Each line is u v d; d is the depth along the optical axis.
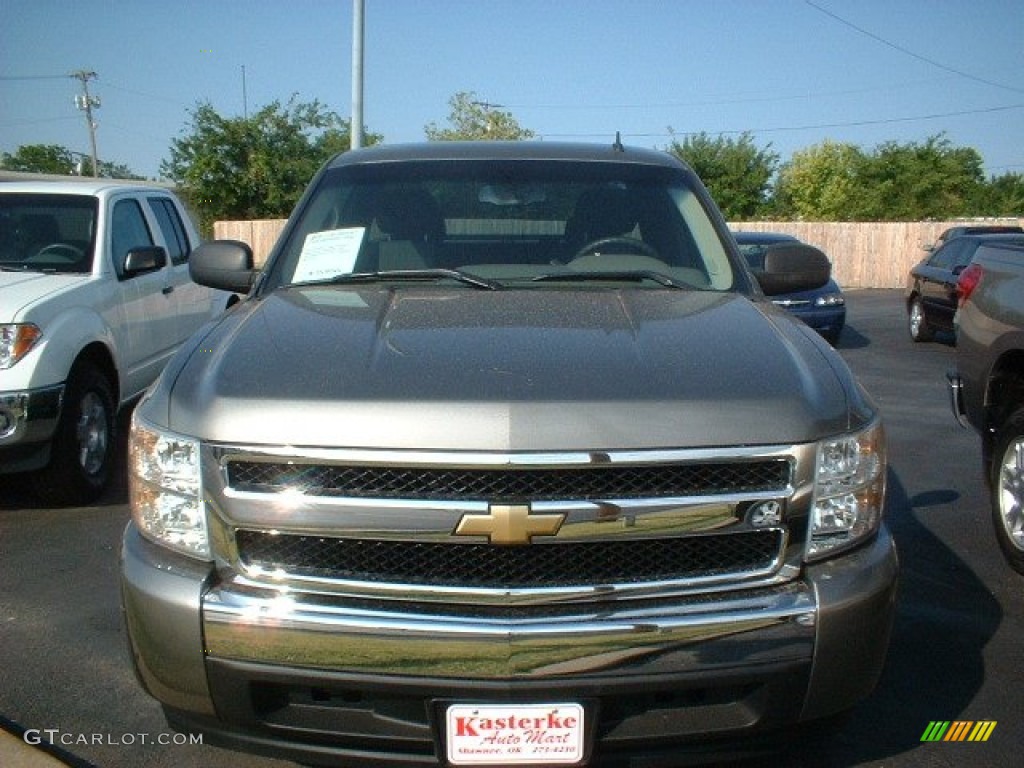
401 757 2.50
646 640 2.43
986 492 6.28
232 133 38.00
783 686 2.51
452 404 2.46
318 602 2.48
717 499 2.48
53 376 5.49
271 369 2.69
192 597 2.51
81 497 5.84
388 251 3.87
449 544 2.45
